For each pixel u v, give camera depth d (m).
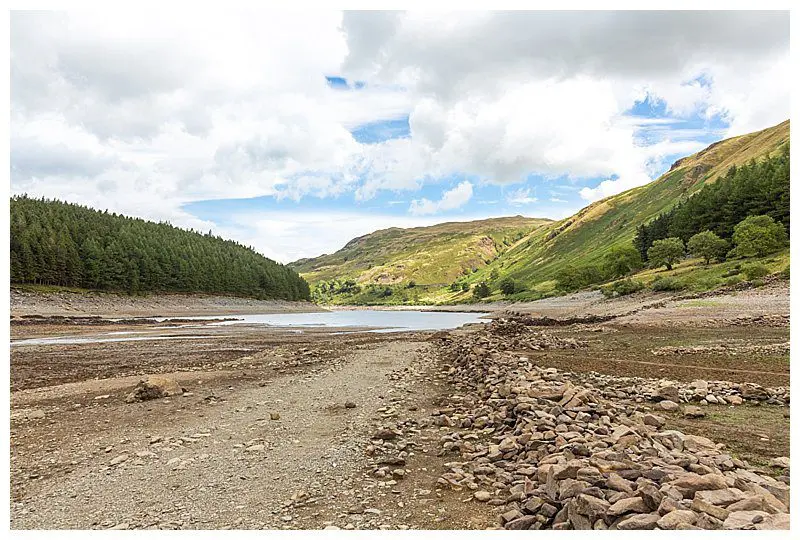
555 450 8.02
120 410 14.35
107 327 59.34
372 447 9.66
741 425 10.23
